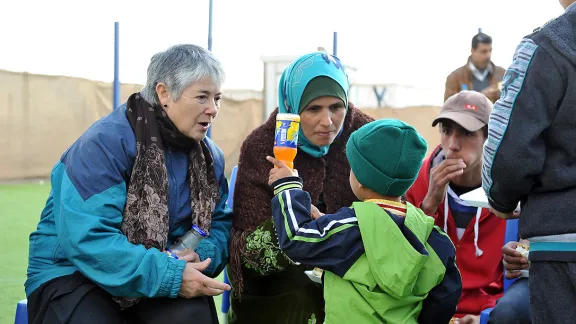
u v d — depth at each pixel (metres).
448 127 3.38
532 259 2.42
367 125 2.73
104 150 2.86
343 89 3.29
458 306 3.40
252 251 3.12
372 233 2.56
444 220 3.40
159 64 2.96
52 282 2.84
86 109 13.43
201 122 2.98
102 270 2.74
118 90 11.64
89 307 2.77
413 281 2.52
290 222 2.63
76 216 2.75
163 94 2.97
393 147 2.63
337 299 2.60
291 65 3.38
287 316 3.16
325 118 3.25
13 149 12.84
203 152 3.16
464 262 3.40
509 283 3.37
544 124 2.33
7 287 5.17
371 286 2.56
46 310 2.79
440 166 3.18
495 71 9.76
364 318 2.57
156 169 2.90
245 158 3.36
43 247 2.93
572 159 2.35
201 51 2.98
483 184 2.53
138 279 2.73
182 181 3.05
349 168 3.42
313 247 2.59
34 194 10.66
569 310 2.34
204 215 3.04
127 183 2.91
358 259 2.59
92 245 2.74
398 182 2.66
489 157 2.42
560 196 2.37
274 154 3.03
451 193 3.41
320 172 3.38
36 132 13.03
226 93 14.87
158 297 2.85
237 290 3.22
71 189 2.80
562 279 2.36
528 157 2.33
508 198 2.48
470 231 3.38
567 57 2.32
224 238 3.23
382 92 18.02
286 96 3.38
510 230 3.36
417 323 2.65
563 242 2.34
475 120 3.29
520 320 2.93
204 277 2.81
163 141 3.01
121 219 2.84
